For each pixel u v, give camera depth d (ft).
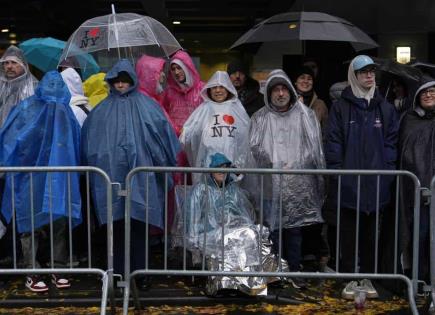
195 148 26.68
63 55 30.09
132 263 25.05
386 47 62.28
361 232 25.64
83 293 25.02
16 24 55.31
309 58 36.06
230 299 24.29
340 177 23.57
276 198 25.39
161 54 32.78
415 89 28.14
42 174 23.57
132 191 23.58
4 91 27.20
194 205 25.08
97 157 23.88
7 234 26.84
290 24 33.99
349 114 25.18
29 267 25.17
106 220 23.67
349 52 38.96
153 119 24.62
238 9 53.42
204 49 73.26
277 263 25.21
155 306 24.08
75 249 29.09
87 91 31.30
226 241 24.58
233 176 25.52
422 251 24.68
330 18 34.19
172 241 25.77
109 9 53.72
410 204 24.26
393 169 24.93
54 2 51.44
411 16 55.16
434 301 21.98
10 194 23.82
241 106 27.30
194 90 29.07
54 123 24.09
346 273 23.40
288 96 25.81
